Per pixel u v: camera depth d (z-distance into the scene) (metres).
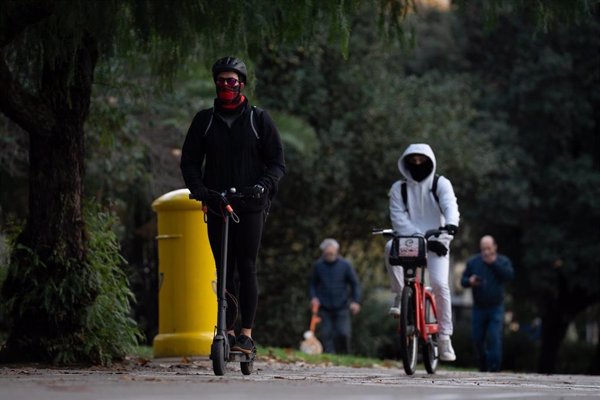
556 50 76.00
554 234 73.38
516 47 77.19
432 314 25.81
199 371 22.69
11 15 23.41
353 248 68.81
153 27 23.41
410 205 25.67
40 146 24.45
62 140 24.47
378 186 65.19
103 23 22.53
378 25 26.16
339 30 23.48
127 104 42.12
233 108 19.62
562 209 75.31
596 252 73.06
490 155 68.50
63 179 24.45
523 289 79.50
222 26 23.20
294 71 63.81
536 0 27.03
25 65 24.41
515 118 77.44
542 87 75.25
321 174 62.38
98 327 24.44
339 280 46.38
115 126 32.62
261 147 19.69
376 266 67.44
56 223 24.38
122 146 46.31
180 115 49.53
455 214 25.17
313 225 63.50
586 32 74.81
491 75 80.00
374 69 66.50
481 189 70.00
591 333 114.88
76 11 22.23
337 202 65.62
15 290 24.27
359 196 65.44
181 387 15.10
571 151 77.81
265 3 23.91
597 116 76.94
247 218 19.55
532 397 15.53
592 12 27.78
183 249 29.36
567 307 79.62
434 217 25.73
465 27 80.06
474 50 80.75
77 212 24.61
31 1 23.31
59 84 24.44
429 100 69.75
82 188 24.89
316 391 15.20
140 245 56.03
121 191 50.88
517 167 73.38
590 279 74.19
